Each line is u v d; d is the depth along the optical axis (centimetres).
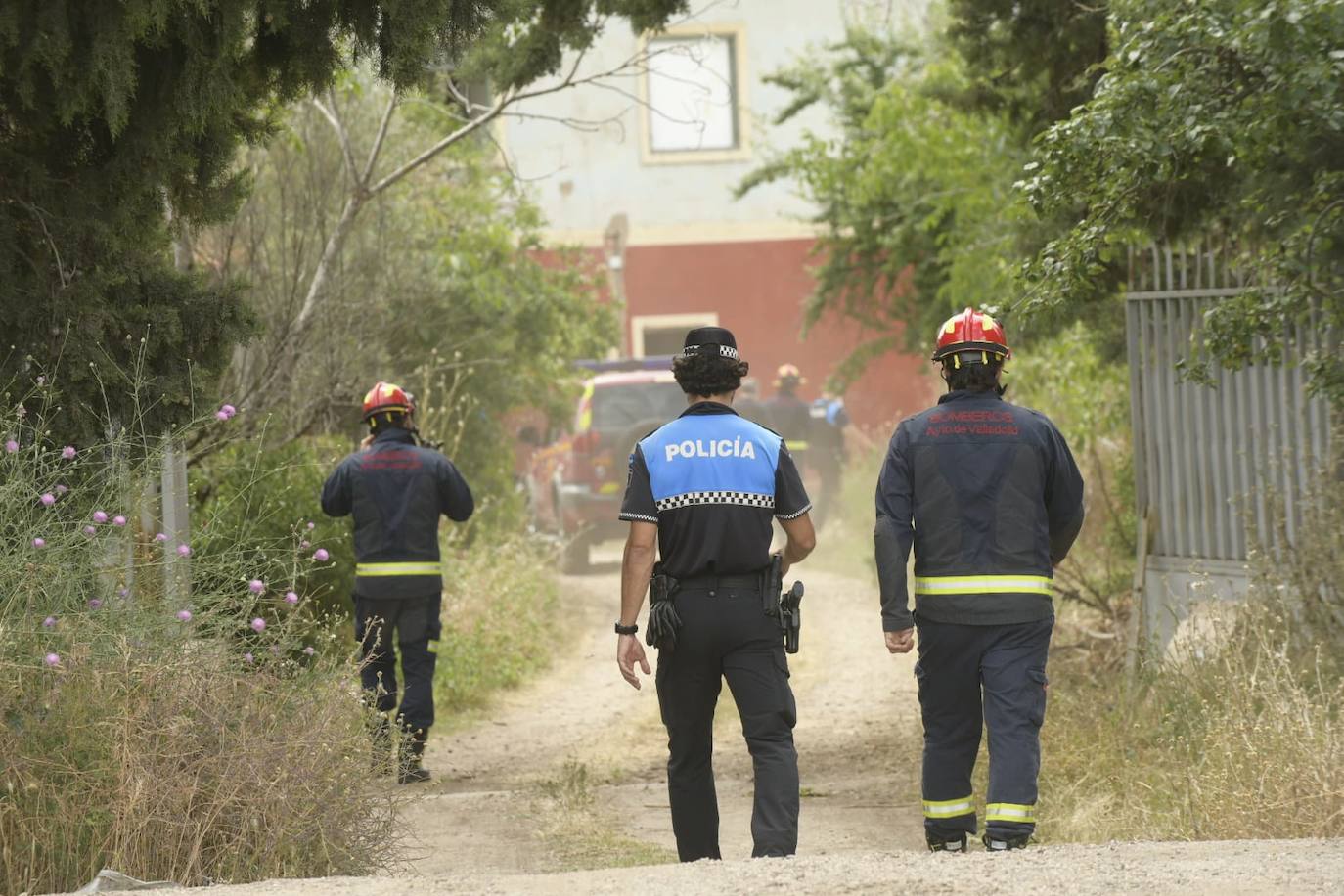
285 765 1526
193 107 1802
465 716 3228
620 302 6081
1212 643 2292
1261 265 2159
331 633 2345
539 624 4041
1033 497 1501
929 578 1504
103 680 1498
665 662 1541
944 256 4741
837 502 5672
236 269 3400
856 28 6781
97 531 1698
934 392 5506
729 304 8350
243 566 1911
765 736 1516
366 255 3744
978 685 1514
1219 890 1162
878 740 2788
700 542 1516
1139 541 2705
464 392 4531
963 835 1514
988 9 2839
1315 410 2458
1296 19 1827
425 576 2503
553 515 5962
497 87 2873
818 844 1983
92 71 1694
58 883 1409
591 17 3216
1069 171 2098
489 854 1923
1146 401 2697
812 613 4338
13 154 1870
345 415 3700
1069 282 2161
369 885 1262
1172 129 2025
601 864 1866
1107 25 2659
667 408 5597
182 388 1950
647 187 8250
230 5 1777
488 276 4538
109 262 1930
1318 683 1881
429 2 1844
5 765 1416
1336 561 2172
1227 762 1756
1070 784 2130
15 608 1538
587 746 2867
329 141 3616
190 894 1252
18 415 1736
